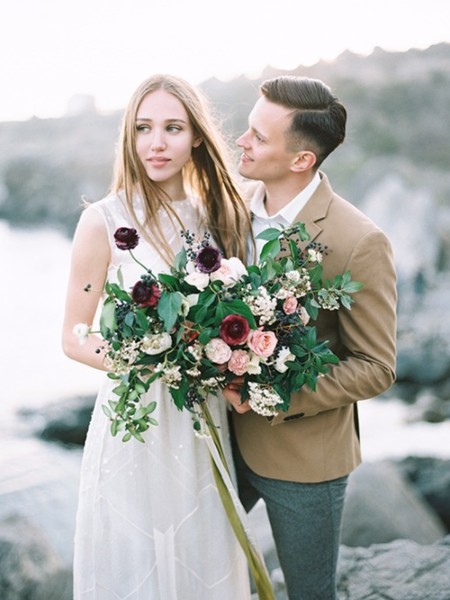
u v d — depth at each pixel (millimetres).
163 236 2141
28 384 8125
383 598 2762
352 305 2100
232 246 2275
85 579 2186
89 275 2117
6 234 24422
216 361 1850
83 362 2123
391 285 2121
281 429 2193
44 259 17500
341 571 2912
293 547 2250
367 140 25062
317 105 2145
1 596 2918
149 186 2180
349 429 2268
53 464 4590
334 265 2094
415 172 22000
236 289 1886
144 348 1812
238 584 2266
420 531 3850
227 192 2299
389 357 2115
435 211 14625
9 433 6449
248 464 2275
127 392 1890
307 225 2143
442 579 2850
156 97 2121
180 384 1888
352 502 3750
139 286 1778
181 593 2158
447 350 8188
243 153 2229
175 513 2143
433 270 12984
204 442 2180
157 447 2119
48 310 11859
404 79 27453
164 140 2119
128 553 2137
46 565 3029
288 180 2217
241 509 2143
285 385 1959
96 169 32688
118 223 2127
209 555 2191
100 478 2145
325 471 2186
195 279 1823
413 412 7047
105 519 2137
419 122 25938
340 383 2090
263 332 1877
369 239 2076
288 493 2215
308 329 1931
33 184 32156
